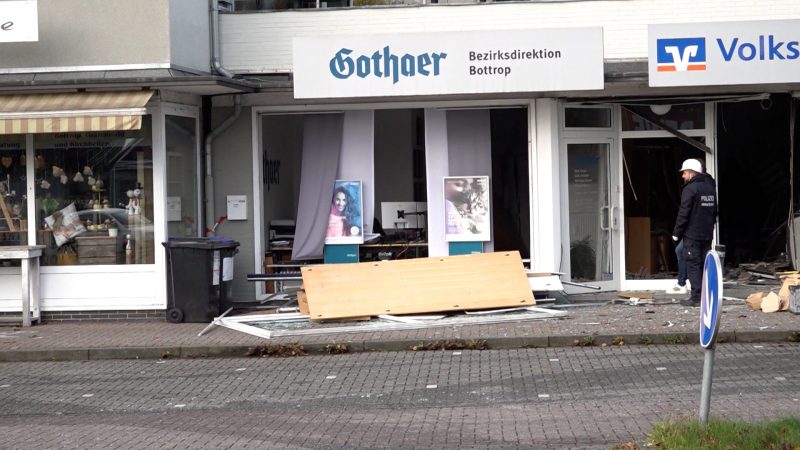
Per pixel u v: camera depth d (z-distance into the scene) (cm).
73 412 994
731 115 1703
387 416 922
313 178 1641
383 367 1167
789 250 1727
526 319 1390
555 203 1590
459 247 1619
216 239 1509
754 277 1717
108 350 1292
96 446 823
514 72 1477
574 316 1410
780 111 1705
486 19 1625
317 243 1639
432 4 1636
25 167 1540
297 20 1639
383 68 1490
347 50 1493
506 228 1623
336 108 1622
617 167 1645
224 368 1203
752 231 1795
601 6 1614
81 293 1523
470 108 1617
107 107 1420
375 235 1639
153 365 1240
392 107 1617
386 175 1678
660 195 1677
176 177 1553
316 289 1429
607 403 941
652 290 1655
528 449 771
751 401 917
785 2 1606
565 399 971
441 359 1203
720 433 719
